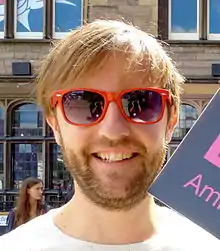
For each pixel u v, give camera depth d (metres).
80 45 0.56
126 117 0.55
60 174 4.38
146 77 0.56
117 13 4.36
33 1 4.51
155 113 0.56
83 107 0.55
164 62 0.58
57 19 4.50
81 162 0.55
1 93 4.36
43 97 0.60
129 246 0.58
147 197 0.59
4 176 4.35
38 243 0.58
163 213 0.65
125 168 0.55
